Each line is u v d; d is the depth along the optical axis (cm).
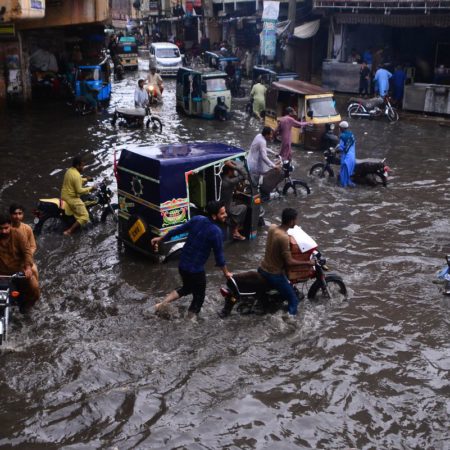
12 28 2322
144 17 7012
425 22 2388
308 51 3036
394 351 658
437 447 509
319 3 2473
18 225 697
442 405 565
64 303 762
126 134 1903
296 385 591
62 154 1594
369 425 536
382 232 1030
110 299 775
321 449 502
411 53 2641
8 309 675
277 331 697
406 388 591
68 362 622
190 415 541
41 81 2719
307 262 724
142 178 879
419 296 791
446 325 716
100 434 514
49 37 3011
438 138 1859
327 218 1102
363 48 2744
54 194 1227
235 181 940
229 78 2828
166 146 969
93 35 3192
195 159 884
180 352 646
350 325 713
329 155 1361
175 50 3722
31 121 2112
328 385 592
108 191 1070
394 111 2191
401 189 1298
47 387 580
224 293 719
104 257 920
